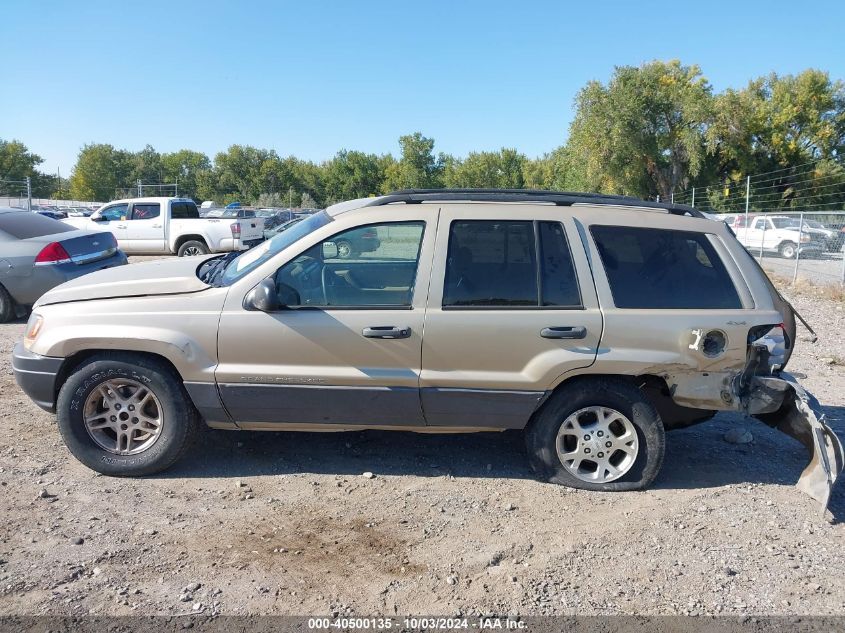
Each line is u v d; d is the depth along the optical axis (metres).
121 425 4.42
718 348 4.27
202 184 90.25
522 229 4.34
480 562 3.60
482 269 4.29
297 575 3.43
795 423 4.51
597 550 3.75
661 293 4.33
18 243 9.03
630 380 4.38
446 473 4.66
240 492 4.30
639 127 44.69
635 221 4.44
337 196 89.44
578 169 49.38
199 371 4.25
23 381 4.41
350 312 4.23
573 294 4.27
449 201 4.42
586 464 4.53
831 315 12.45
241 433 5.25
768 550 3.79
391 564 3.56
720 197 46.53
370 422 4.39
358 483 4.48
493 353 4.22
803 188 47.00
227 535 3.79
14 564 3.43
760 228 25.38
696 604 3.30
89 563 3.46
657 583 3.46
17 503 4.05
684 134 44.19
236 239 17.39
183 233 17.42
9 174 83.31
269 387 4.27
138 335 4.22
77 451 4.38
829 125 48.06
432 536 3.85
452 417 4.35
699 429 5.70
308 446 5.05
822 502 4.12
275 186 89.12
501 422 4.36
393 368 4.25
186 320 4.25
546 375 4.21
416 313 4.21
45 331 4.36
